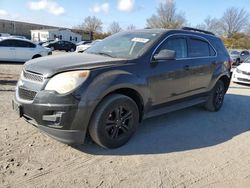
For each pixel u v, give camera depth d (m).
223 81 6.73
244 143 4.83
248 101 8.22
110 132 4.09
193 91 5.62
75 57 4.38
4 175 3.32
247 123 5.99
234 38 68.94
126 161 3.87
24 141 4.21
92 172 3.54
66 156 3.88
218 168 3.87
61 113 3.65
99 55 4.64
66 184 3.25
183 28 5.85
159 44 4.81
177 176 3.58
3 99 6.45
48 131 3.79
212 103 6.45
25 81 3.99
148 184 3.37
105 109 3.90
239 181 3.58
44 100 3.68
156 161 3.94
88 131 3.97
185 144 4.59
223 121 5.97
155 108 4.80
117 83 3.98
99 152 4.05
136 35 5.12
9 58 15.74
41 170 3.49
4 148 3.95
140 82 4.32
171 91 5.02
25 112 3.91
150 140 4.63
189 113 6.35
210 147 4.55
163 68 4.76
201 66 5.70
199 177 3.60
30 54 16.30
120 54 4.66
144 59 4.50
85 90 3.70
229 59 6.78
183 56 5.35
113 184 3.32
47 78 3.75
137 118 4.40
